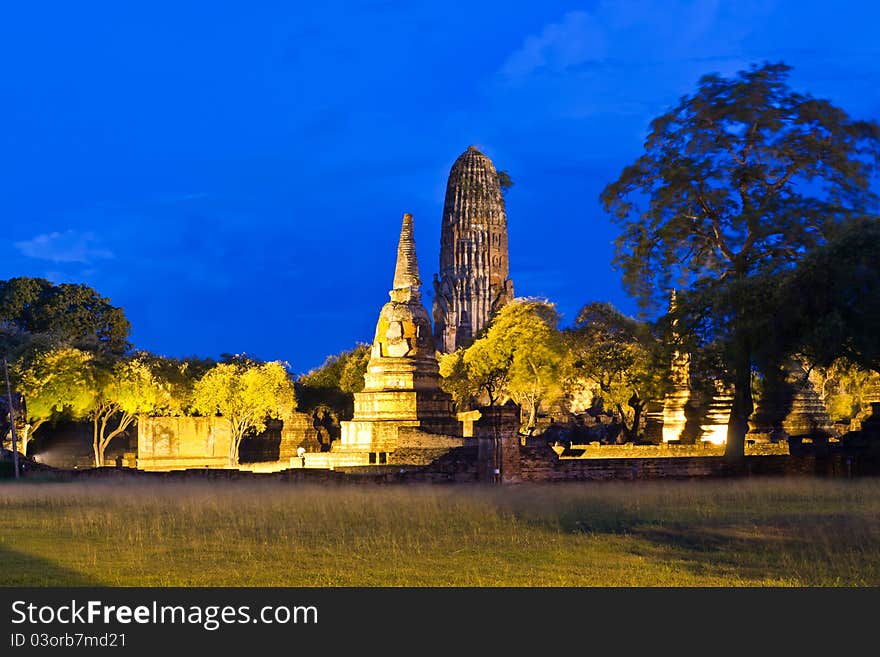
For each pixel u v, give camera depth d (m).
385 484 44.44
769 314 46.94
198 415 110.94
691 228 55.72
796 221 51.84
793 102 53.47
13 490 41.88
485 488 41.56
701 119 54.59
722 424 79.75
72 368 91.50
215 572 21.12
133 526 29.42
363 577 20.42
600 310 98.31
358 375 117.94
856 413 102.94
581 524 28.75
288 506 34.41
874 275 43.50
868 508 32.62
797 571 20.83
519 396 105.12
